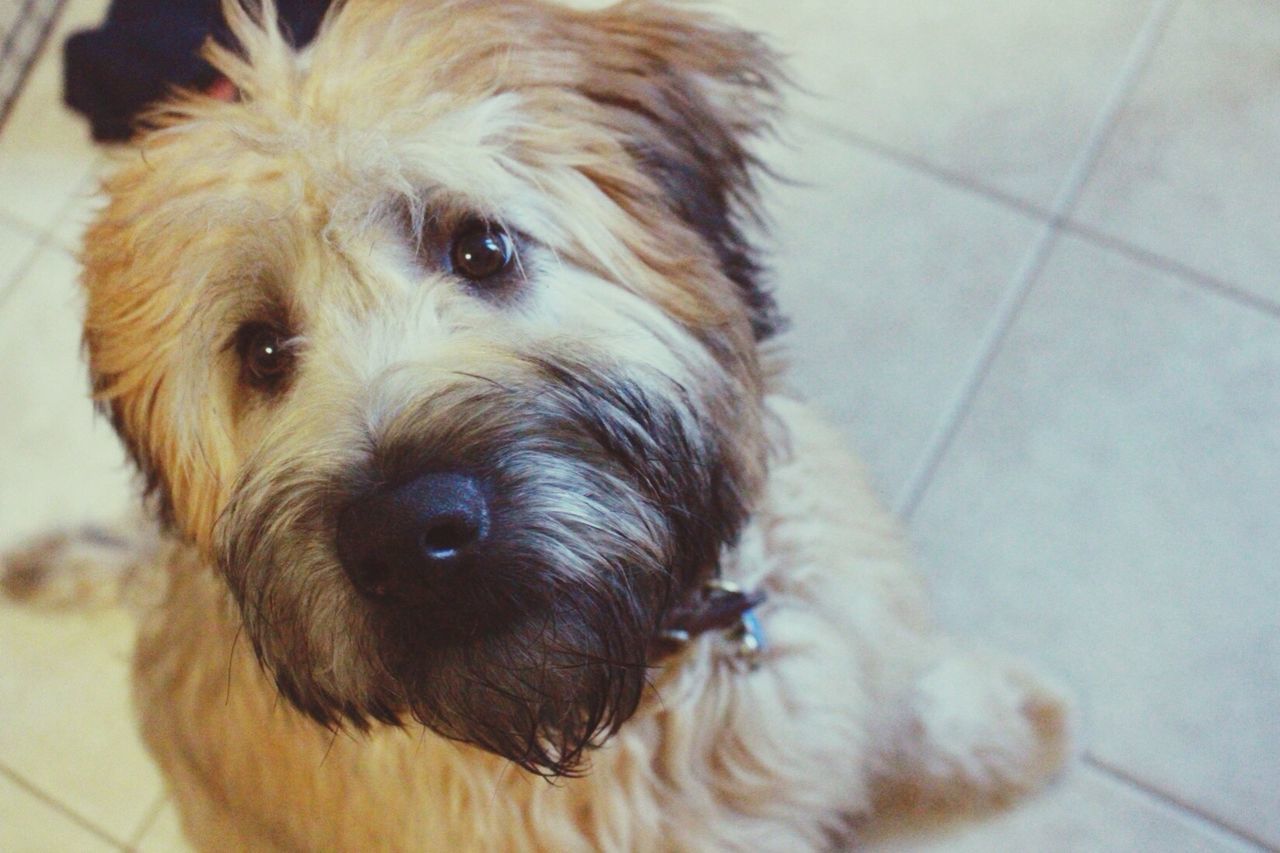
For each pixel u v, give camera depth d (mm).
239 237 1172
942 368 2199
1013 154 2291
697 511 1297
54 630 2281
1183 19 2316
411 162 1146
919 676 1909
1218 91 2275
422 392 1128
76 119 2508
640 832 1501
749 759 1558
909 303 2236
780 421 1587
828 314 2246
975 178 2287
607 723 1313
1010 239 2246
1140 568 2080
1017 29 2350
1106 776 1998
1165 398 2145
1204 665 2029
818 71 2377
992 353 2195
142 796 2180
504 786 1452
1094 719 2027
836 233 2287
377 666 1152
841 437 1997
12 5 2570
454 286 1219
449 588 1078
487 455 1101
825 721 1609
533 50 1278
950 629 2102
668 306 1290
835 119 2348
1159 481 2111
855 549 1749
